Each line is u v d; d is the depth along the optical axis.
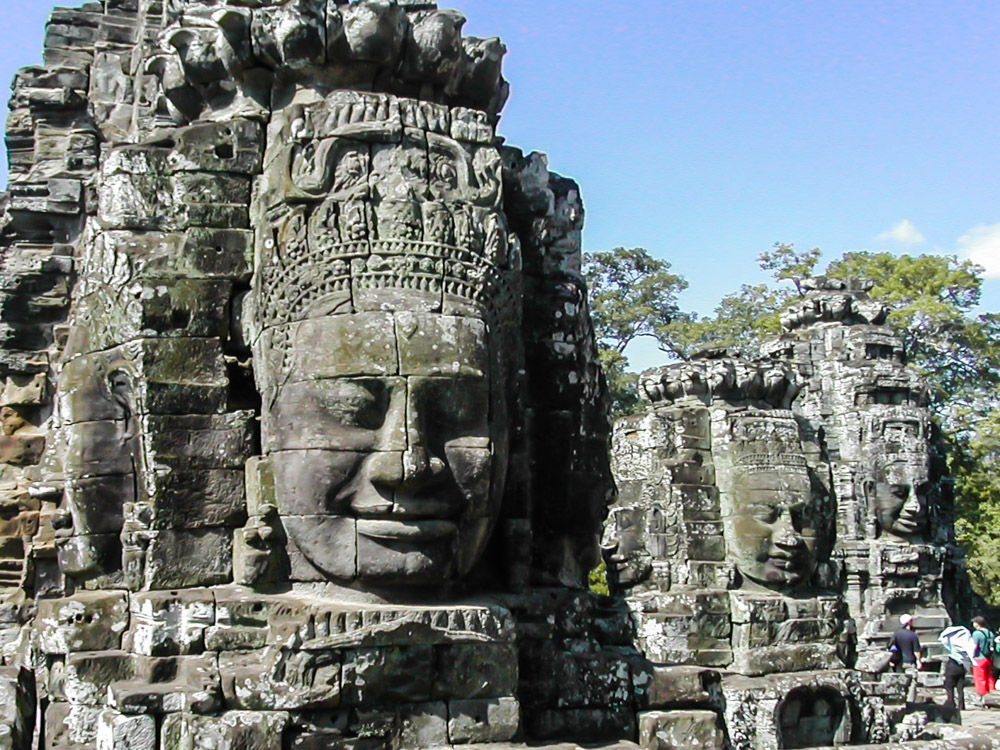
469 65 6.27
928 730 7.76
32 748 5.62
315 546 5.46
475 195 5.93
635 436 12.16
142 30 8.31
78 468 5.89
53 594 6.76
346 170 5.76
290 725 5.11
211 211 6.05
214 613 5.42
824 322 19.83
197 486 5.74
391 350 5.50
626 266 33.62
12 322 7.82
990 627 21.64
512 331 6.19
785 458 11.66
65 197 8.39
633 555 11.12
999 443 27.12
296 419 5.53
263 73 6.21
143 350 5.77
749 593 11.20
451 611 5.40
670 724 6.18
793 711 10.48
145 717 5.00
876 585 18.00
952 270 32.06
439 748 5.26
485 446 5.66
